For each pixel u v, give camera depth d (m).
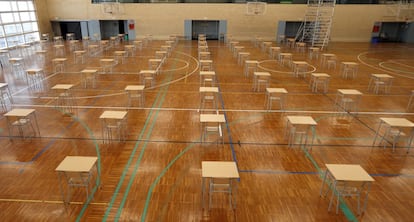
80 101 9.75
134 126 7.93
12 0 19.25
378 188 5.50
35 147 6.73
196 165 6.13
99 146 6.83
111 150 6.66
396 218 4.75
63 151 6.58
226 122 8.32
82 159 4.95
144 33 26.05
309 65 15.98
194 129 7.82
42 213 4.69
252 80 12.73
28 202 4.94
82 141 7.05
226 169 4.68
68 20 24.47
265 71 14.44
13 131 7.51
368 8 25.12
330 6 23.39
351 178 4.52
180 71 14.16
